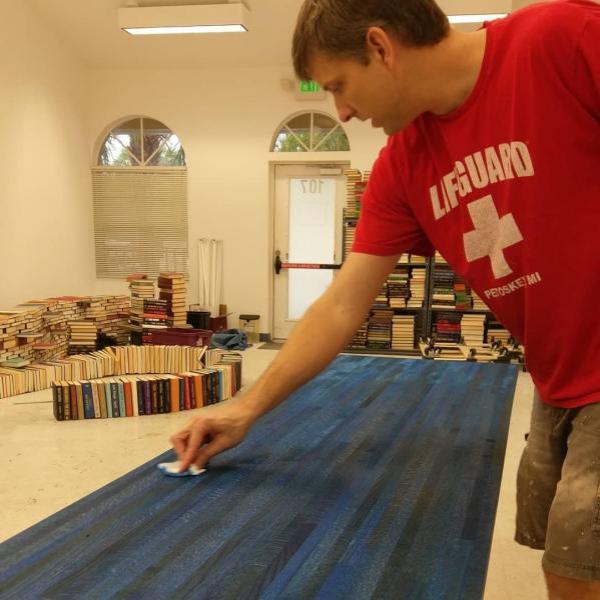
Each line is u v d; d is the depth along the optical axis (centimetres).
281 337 694
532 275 93
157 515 110
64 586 87
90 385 373
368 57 86
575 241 87
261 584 88
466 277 107
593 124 81
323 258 676
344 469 133
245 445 149
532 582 203
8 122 541
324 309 122
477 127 91
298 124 654
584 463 90
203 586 87
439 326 602
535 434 120
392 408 183
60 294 634
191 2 555
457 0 499
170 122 664
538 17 85
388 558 95
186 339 538
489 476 130
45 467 296
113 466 298
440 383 214
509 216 92
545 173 86
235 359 446
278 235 679
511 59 86
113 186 685
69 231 647
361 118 96
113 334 600
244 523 107
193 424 129
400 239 116
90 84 673
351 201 606
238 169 658
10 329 466
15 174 554
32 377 438
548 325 95
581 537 86
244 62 638
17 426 360
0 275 538
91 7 575
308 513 111
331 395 197
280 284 685
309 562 94
